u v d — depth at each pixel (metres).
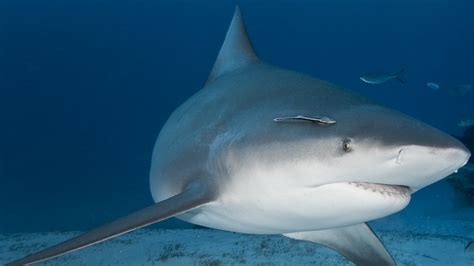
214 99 3.96
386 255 3.95
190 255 8.84
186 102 4.55
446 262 8.61
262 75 3.86
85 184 45.34
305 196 2.76
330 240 4.13
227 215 3.41
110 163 66.19
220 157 3.25
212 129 3.61
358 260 4.09
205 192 3.30
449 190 22.92
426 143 2.33
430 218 16.97
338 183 2.61
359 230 3.95
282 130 2.85
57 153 75.31
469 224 15.26
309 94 3.21
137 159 70.38
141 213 3.13
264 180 2.91
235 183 3.13
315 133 2.66
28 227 23.86
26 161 66.94
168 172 4.04
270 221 3.18
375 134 2.48
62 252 2.86
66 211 27.69
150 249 9.71
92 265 8.66
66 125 91.88
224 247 9.68
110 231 2.96
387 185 2.58
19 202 34.03
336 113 2.81
